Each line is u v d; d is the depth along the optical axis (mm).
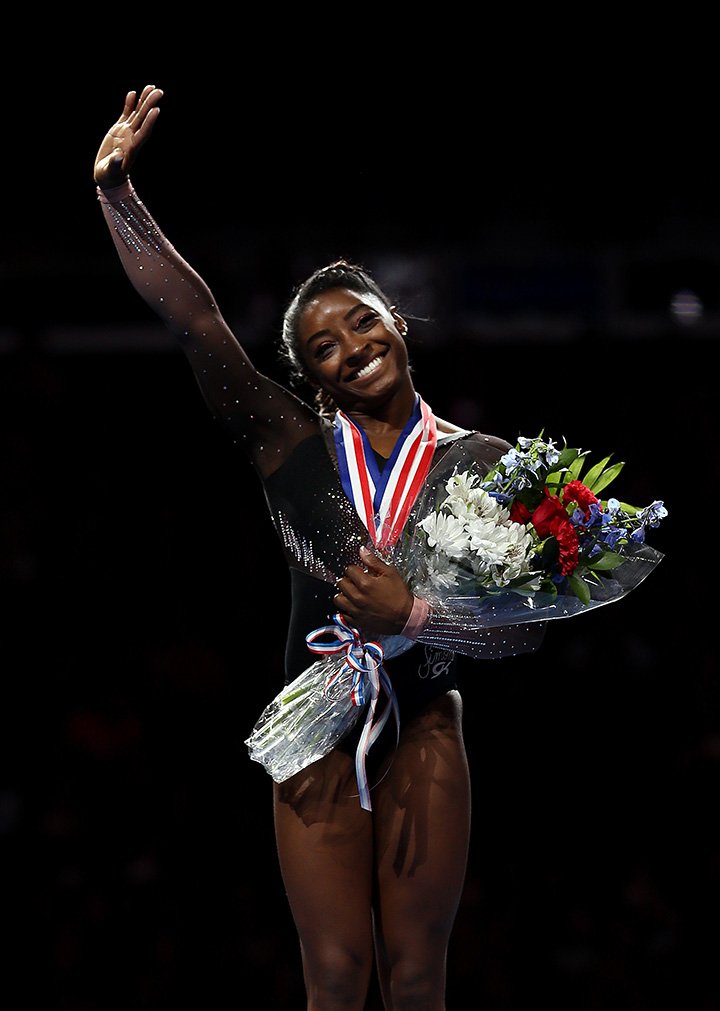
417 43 28312
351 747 10625
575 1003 24016
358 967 10227
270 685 31188
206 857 26750
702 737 28891
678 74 28562
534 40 28422
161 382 33625
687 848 27016
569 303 31766
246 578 32906
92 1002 23953
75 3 27719
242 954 24578
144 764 28375
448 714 10844
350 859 10359
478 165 29391
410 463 10750
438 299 30828
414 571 10297
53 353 33281
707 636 30719
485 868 26891
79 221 30609
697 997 24016
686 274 31188
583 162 29469
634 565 10633
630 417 32000
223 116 28594
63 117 28859
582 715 29203
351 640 10438
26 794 28109
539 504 10133
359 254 29656
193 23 27969
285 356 12352
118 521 33156
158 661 30891
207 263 29516
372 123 28906
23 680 30672
